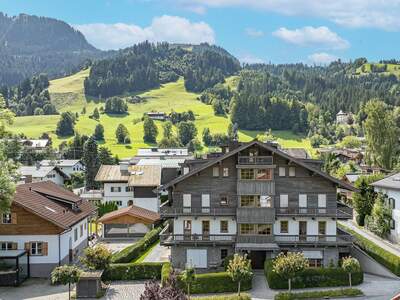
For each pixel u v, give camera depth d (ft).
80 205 238.07
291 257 168.86
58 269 159.84
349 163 497.87
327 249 196.65
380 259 198.70
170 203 222.89
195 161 234.38
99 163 541.75
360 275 178.60
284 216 197.36
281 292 166.40
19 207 188.75
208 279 172.45
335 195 197.77
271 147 195.21
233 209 198.70
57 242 189.57
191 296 168.76
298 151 314.35
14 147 614.75
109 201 336.08
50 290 173.37
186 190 201.05
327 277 177.06
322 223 199.21
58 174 479.00
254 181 195.93
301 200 198.70
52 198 215.72
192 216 199.72
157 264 188.55
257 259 199.21
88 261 184.03
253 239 195.93
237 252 193.36
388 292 167.73
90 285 165.07
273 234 196.44
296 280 175.52
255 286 178.09
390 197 248.93
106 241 267.39
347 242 194.90
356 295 164.14
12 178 178.70
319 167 229.04
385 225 248.32
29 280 186.29
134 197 326.65
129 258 209.05
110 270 186.80
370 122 392.47
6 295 167.53
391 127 389.80
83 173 565.53
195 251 199.52
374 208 260.62
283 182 199.11
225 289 172.55
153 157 546.67
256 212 195.52
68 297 164.76
